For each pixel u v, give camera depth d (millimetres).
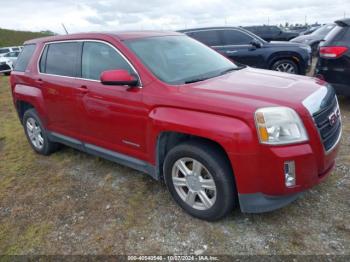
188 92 2977
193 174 3025
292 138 2584
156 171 3352
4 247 3047
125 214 3338
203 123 2742
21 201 3795
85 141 4141
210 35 9281
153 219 3217
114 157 3809
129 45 3549
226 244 2795
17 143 5781
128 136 3482
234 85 3066
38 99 4637
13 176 4453
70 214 3443
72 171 4430
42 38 4891
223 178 2799
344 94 5828
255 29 18266
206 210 3021
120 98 3410
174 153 3078
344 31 5688
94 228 3178
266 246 2727
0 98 10266
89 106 3816
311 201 3246
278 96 2750
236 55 9039
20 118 5363
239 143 2576
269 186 2643
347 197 3268
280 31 18125
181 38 4230
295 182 2637
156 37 3928
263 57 8930
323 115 2824
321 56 6000
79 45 4039
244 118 2572
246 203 2742
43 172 4496
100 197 3701
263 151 2555
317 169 2756
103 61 3717
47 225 3297
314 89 3012
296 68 8969
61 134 4523
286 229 2900
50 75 4445
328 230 2844
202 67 3689
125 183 3955
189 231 2998
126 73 3240
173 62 3586
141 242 2926
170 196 3576
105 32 3891
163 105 3047
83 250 2906
